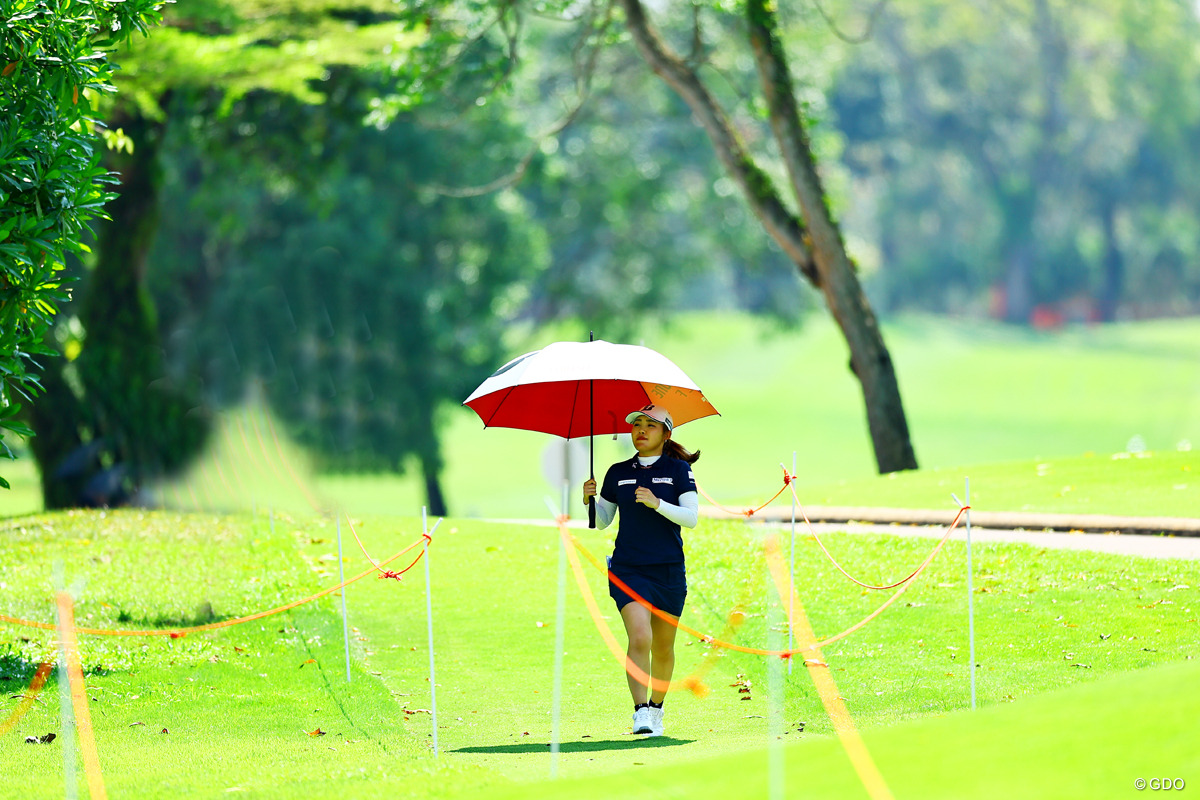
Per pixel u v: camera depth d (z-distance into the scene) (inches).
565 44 5364.2
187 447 3262.8
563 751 1046.4
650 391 1254.3
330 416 4773.6
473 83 4463.6
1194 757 665.6
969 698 1174.3
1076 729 743.1
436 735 1055.0
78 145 1341.0
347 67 3646.7
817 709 1187.9
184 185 4726.9
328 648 1486.2
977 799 660.1
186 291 5142.7
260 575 1866.4
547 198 5797.2
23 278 1326.3
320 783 924.0
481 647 1499.8
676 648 1475.1
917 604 1567.4
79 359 3225.9
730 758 837.2
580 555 1973.4
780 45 3117.6
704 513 2331.4
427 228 4913.9
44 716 1185.4
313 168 3969.0
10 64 1305.4
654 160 5841.5
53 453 3193.9
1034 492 2256.4
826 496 2461.9
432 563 1941.4
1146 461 2452.0
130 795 920.3
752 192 3223.4
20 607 1628.9
